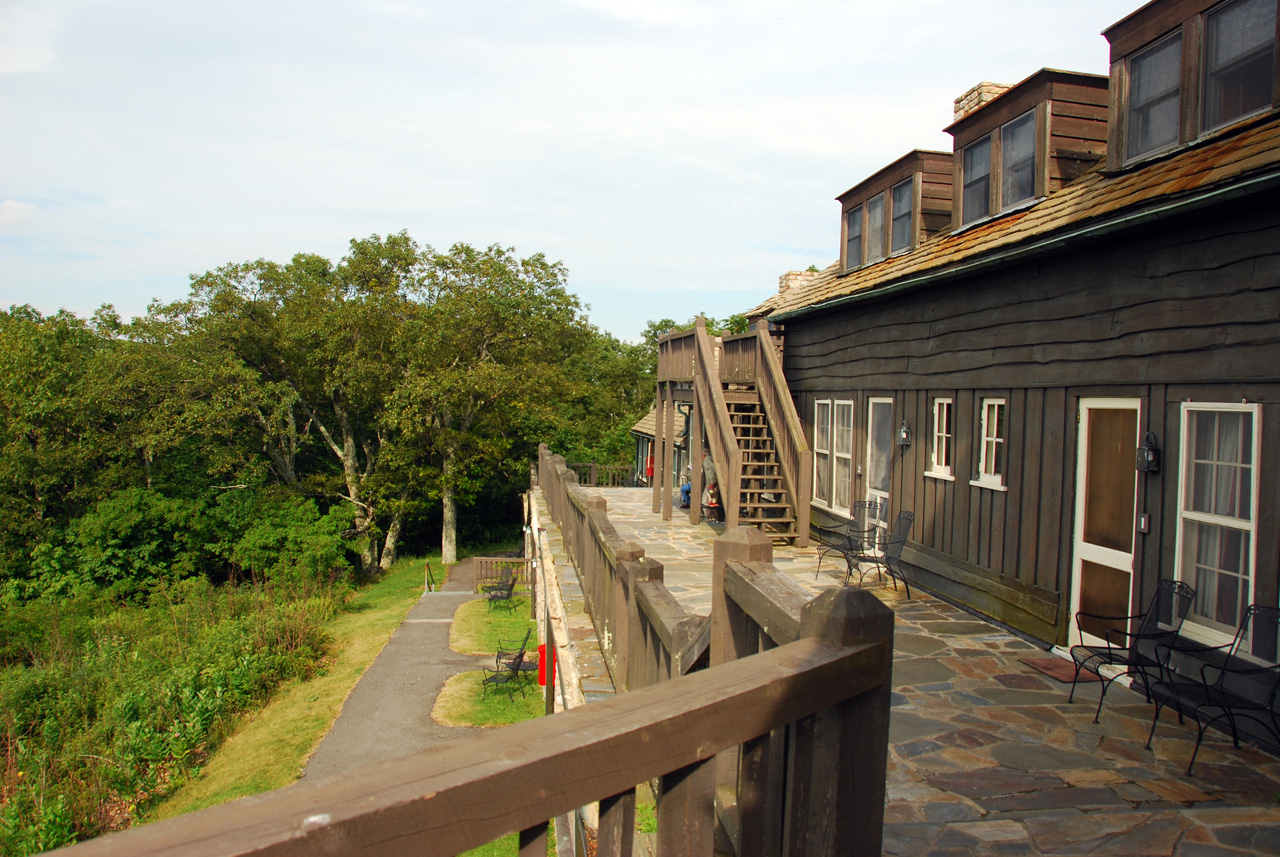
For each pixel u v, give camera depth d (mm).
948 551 8562
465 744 1173
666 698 1378
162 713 15234
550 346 35906
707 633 2576
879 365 10227
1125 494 6094
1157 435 5695
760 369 12781
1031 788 4082
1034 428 7141
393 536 34719
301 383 33000
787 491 11914
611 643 4762
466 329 31391
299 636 19547
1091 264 6422
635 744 1281
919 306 9219
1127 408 6078
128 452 28766
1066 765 4379
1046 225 6680
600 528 5266
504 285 32750
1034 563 7086
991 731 4875
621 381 54312
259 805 968
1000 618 7492
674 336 14359
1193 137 5988
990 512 7777
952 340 8508
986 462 8047
